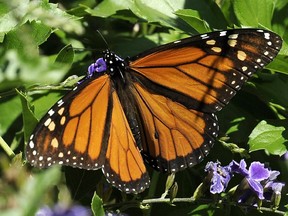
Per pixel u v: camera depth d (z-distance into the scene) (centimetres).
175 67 73
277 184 73
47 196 67
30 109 72
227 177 73
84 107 71
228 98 73
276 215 76
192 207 76
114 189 76
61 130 70
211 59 72
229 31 72
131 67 73
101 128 71
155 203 76
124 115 72
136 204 74
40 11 67
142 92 73
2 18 74
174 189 73
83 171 75
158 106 73
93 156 71
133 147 72
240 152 75
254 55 72
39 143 70
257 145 76
